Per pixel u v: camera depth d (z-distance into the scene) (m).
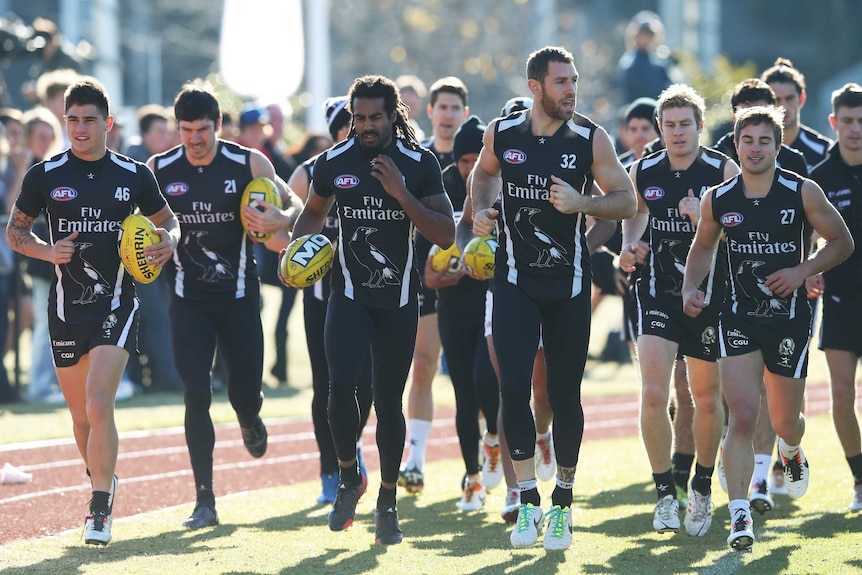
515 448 21.34
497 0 146.25
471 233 24.27
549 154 21.28
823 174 26.97
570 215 21.45
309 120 97.56
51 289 22.59
